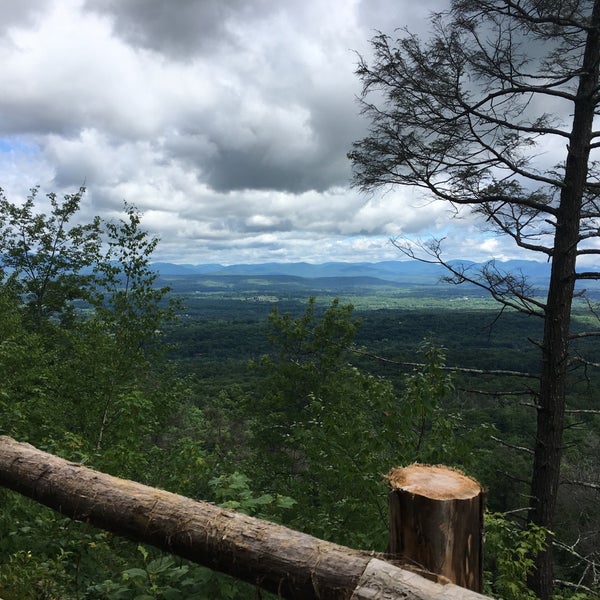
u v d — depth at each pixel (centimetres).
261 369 1570
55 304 1484
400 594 118
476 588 144
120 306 923
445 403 448
